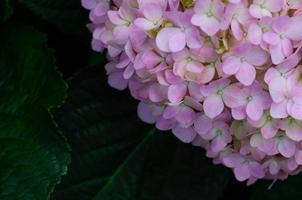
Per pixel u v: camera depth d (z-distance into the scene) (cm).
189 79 76
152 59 76
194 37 75
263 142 78
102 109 87
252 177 83
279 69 75
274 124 77
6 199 81
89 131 87
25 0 87
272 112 76
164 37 75
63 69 91
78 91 86
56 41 90
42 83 83
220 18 74
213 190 88
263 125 77
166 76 76
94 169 87
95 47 82
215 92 76
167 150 88
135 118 88
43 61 84
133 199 88
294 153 79
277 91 75
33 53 85
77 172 87
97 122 87
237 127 78
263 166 81
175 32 75
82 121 86
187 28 75
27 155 82
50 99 82
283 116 76
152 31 76
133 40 76
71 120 86
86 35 89
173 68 76
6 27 86
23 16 88
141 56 76
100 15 80
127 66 78
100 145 87
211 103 76
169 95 76
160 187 88
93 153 87
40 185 81
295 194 90
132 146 88
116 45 78
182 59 76
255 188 91
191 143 86
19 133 82
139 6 77
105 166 88
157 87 78
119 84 82
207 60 75
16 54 85
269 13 75
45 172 81
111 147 88
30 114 83
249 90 76
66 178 87
